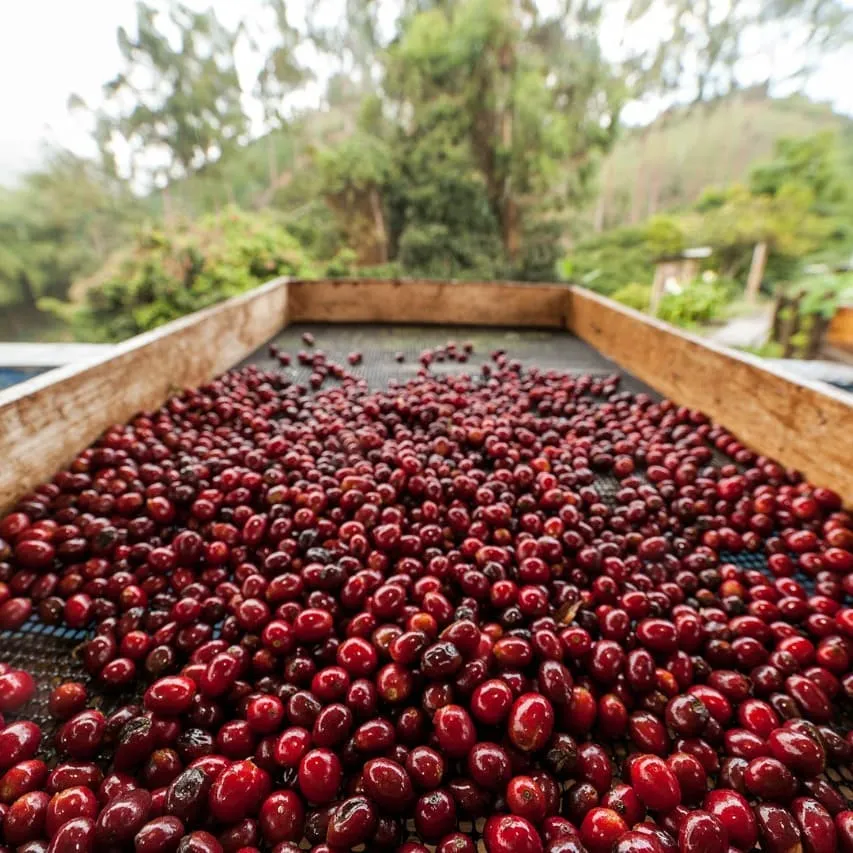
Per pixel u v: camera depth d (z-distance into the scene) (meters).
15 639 1.62
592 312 4.50
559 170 17.09
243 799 1.12
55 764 1.30
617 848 1.01
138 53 17.98
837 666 1.52
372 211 17.12
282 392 3.28
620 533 2.13
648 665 1.43
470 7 15.53
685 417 3.04
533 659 1.46
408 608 1.56
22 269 19.53
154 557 1.81
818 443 2.25
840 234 17.12
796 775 1.24
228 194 20.47
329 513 2.09
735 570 1.91
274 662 1.49
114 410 2.54
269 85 19.30
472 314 5.07
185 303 12.64
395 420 2.87
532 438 2.70
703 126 24.44
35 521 1.93
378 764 1.15
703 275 14.11
